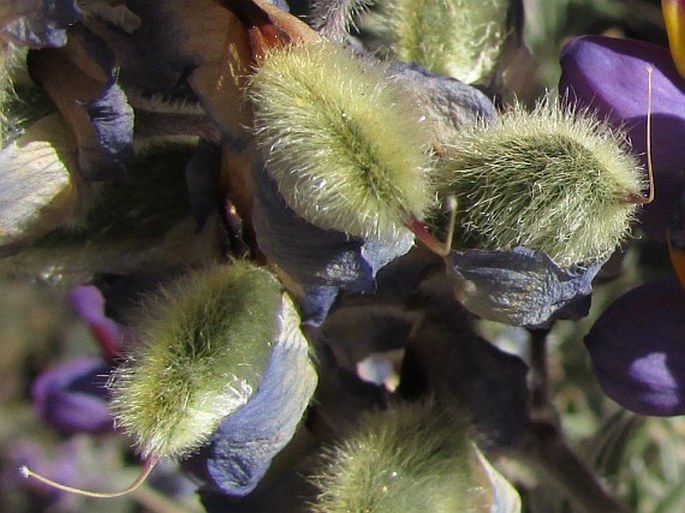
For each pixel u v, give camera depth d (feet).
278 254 0.36
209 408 0.35
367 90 0.34
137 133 0.39
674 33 0.40
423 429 0.39
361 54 0.37
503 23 0.41
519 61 0.42
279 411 0.37
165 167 0.40
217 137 0.38
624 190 0.35
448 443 0.39
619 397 0.41
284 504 0.40
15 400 1.12
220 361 0.35
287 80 0.34
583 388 0.56
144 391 0.35
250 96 0.35
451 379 0.41
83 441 0.86
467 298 0.37
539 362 0.44
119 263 0.40
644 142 0.40
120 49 0.37
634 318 0.40
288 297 0.37
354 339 0.41
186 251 0.40
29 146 0.38
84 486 0.86
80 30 0.36
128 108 0.37
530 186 0.35
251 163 0.36
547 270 0.35
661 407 0.40
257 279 0.37
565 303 0.37
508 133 0.36
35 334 1.16
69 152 0.38
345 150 0.33
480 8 0.41
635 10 0.61
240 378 0.36
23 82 0.38
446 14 0.41
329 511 0.38
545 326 0.38
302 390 0.37
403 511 0.37
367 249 0.35
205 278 0.37
